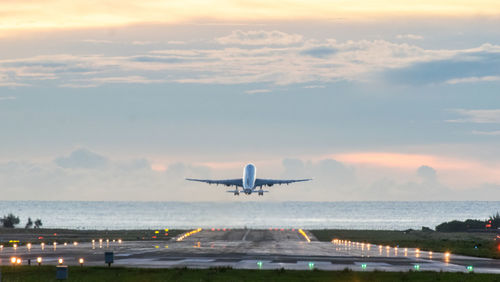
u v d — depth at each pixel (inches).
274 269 6397.6
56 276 5280.5
